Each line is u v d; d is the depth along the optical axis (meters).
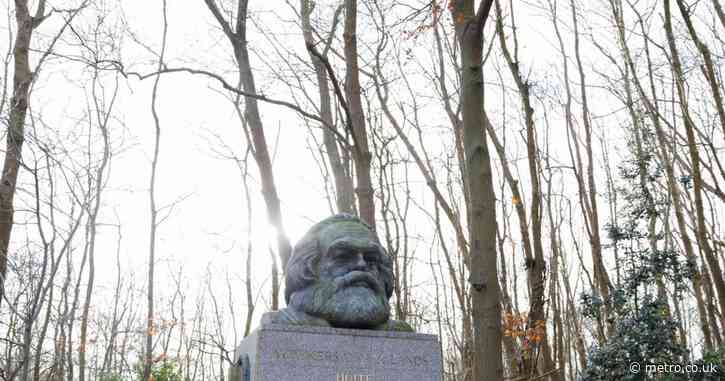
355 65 12.27
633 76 15.74
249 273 17.05
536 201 13.76
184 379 20.69
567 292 19.98
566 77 18.39
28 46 13.27
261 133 11.86
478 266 8.31
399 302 16.69
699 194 13.09
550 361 14.00
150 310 17.45
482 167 8.59
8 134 11.70
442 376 6.04
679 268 10.51
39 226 9.92
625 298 10.45
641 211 10.89
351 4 12.70
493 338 8.06
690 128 13.59
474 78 8.84
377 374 5.89
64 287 14.95
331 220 6.76
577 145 18.28
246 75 11.59
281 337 5.80
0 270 11.31
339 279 6.19
